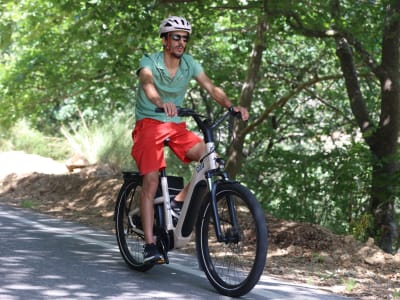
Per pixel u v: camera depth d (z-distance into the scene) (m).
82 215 24.39
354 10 31.06
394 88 29.92
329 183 31.52
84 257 16.53
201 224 14.07
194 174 14.09
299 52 41.12
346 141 38.06
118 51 32.88
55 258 16.09
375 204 30.23
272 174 35.03
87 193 27.23
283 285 15.04
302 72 39.88
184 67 14.60
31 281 13.62
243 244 14.55
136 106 14.86
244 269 13.59
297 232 19.58
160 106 13.66
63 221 22.67
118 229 16.03
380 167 30.17
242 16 36.81
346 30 28.97
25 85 36.88
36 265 15.16
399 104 30.09
